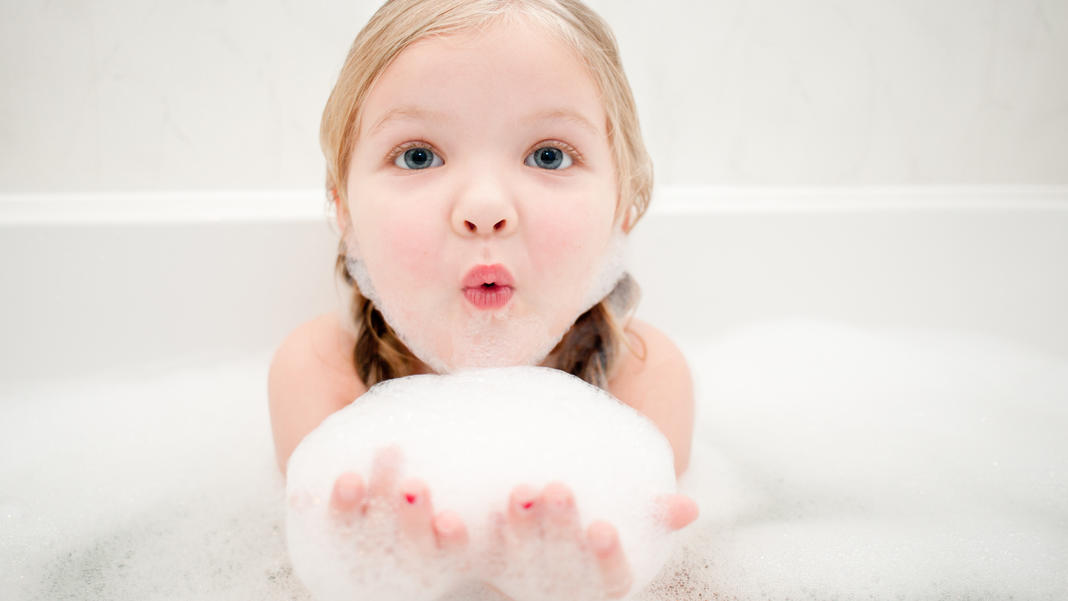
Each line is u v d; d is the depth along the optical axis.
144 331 0.98
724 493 0.83
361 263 0.78
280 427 0.77
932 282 1.14
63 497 0.80
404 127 0.63
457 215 0.62
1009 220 1.13
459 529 0.52
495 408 0.66
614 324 0.83
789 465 0.89
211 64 1.13
